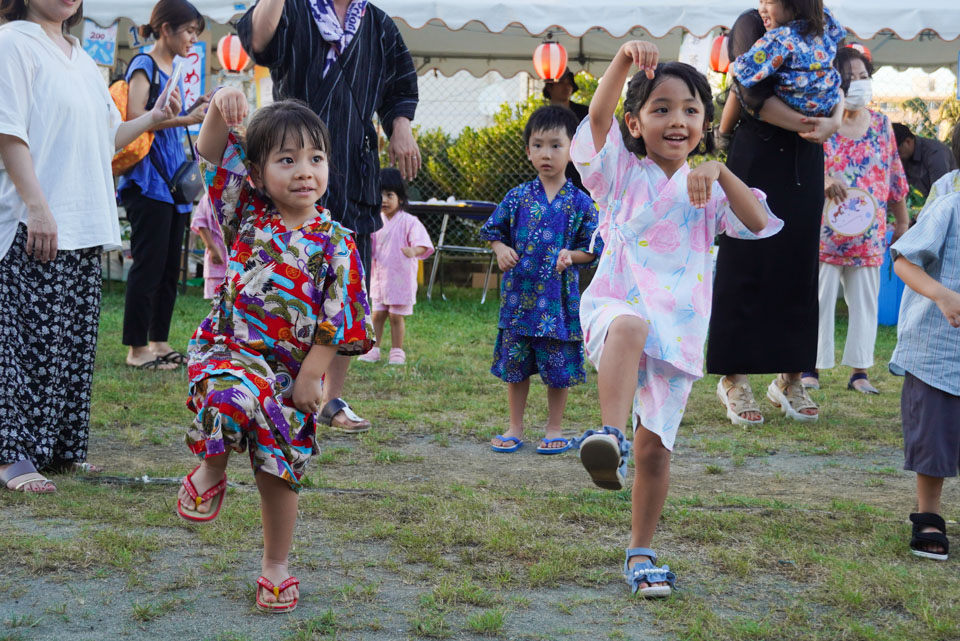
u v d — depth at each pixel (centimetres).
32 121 336
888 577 270
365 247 452
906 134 725
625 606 249
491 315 992
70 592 246
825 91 453
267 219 246
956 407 297
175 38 579
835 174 582
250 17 410
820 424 503
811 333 490
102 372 589
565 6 849
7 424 336
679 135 269
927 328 302
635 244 272
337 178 425
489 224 451
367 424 466
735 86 464
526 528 305
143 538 282
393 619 236
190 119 427
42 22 346
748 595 259
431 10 853
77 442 363
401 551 283
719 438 469
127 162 555
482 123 1291
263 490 239
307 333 239
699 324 271
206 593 248
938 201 308
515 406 448
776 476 396
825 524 322
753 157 470
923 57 1148
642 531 266
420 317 962
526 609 245
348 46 427
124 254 1156
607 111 270
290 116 239
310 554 278
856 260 584
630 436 475
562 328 436
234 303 241
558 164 452
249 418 228
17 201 336
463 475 388
